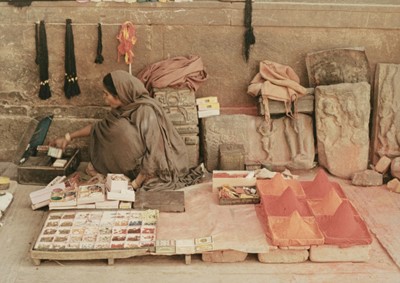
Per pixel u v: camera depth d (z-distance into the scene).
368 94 6.18
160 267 4.71
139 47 6.31
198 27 6.27
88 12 6.14
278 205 5.09
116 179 5.36
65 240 4.77
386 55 6.44
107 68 6.35
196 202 5.46
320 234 4.75
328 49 6.39
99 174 5.93
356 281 4.55
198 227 5.03
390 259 4.83
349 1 6.27
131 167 5.77
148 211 5.16
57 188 5.42
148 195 5.47
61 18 6.15
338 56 6.33
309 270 4.69
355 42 6.40
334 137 6.22
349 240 4.70
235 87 6.50
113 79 5.70
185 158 6.04
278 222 4.92
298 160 6.24
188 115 6.13
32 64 6.30
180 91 6.20
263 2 6.21
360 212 5.50
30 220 5.31
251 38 6.28
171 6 6.16
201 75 6.34
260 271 4.68
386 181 6.10
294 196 5.09
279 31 6.32
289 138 6.31
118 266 4.71
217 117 6.30
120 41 6.16
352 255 4.75
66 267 4.68
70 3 6.09
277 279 4.59
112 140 5.72
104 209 5.22
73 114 6.47
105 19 6.16
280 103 6.25
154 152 5.67
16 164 6.19
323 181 5.46
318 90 6.21
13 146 6.53
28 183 5.93
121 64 6.34
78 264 4.72
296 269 4.71
